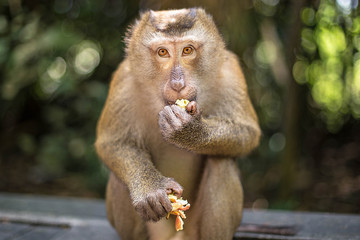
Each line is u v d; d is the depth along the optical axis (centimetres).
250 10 237
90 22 272
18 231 171
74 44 249
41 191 247
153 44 150
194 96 148
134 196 146
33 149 273
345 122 322
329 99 310
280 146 268
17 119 302
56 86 248
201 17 154
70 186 254
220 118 153
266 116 273
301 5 216
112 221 161
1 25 252
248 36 241
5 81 245
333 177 270
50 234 169
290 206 222
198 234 157
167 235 158
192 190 159
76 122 270
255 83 258
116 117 155
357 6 245
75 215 180
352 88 301
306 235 162
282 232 164
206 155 156
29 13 260
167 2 204
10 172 268
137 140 156
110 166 154
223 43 156
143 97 155
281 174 235
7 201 190
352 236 162
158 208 142
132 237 158
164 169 158
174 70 148
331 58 286
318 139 325
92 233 169
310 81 300
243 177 257
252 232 165
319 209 225
